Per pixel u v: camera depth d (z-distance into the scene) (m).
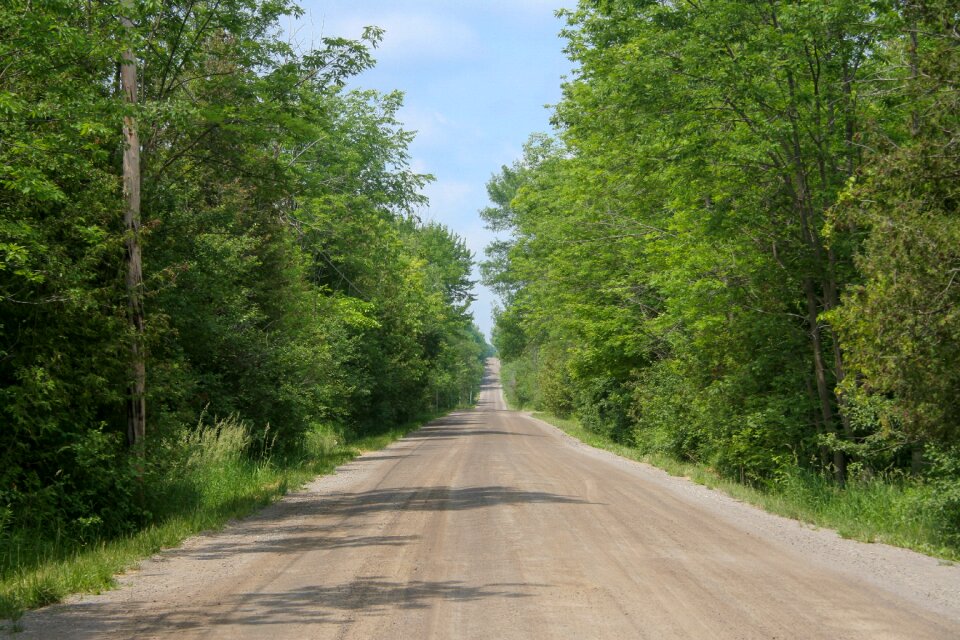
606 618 6.28
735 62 16.88
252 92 16.20
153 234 15.99
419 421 61.88
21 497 10.80
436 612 6.50
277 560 9.19
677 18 17.75
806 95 16.52
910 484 14.89
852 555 9.55
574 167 30.27
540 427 56.53
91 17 11.94
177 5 15.59
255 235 25.41
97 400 12.86
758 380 19.72
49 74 11.38
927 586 7.80
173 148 16.67
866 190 11.72
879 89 16.78
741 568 8.40
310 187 17.25
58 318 11.84
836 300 18.14
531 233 41.06
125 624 6.34
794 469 17.25
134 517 12.77
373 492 16.55
